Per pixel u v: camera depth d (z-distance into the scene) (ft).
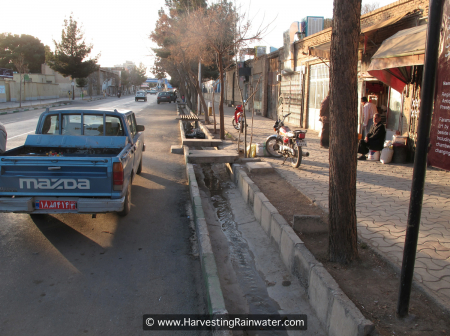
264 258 14.99
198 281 12.79
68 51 146.72
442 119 23.73
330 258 12.12
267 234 17.11
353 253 11.92
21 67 122.93
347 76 10.90
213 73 129.90
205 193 24.61
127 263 13.94
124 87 346.33
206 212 20.70
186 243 15.96
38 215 18.60
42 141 19.67
